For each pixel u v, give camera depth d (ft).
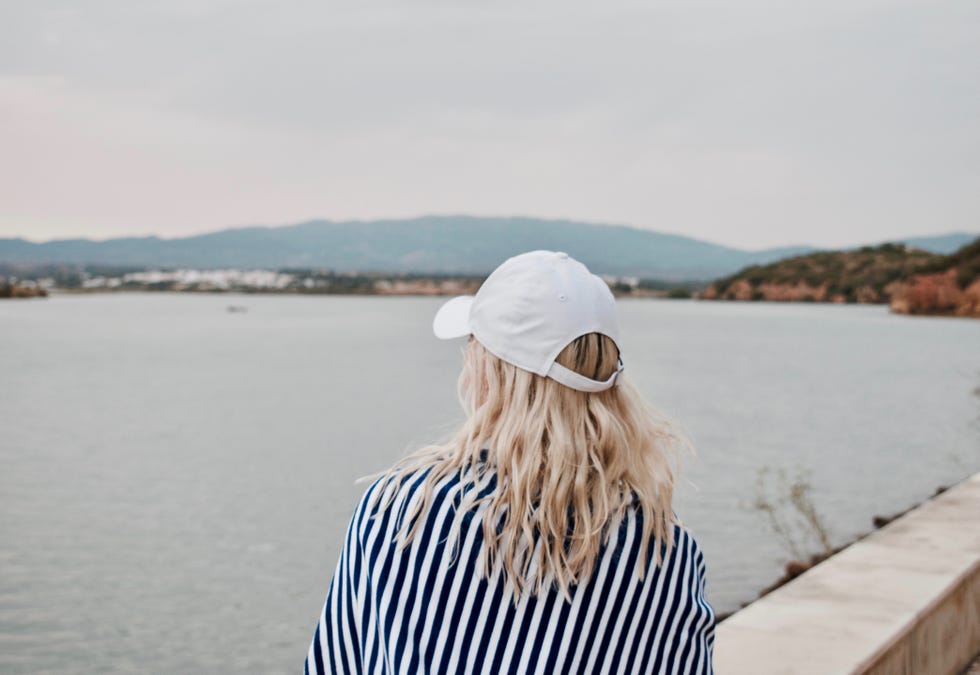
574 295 4.44
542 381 4.37
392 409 119.03
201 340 323.16
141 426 106.11
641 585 4.32
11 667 32.60
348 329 417.49
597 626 4.18
